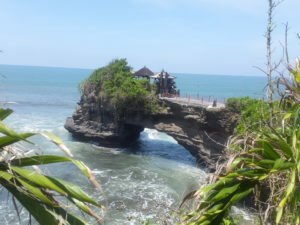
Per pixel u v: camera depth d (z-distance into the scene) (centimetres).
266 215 475
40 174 329
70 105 11662
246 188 487
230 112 4431
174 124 5769
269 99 586
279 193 475
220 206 482
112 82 6512
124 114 6238
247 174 482
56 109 10612
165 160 5406
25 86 18000
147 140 7031
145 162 5266
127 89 6122
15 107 10306
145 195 3459
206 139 4925
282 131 529
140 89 6097
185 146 5522
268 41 589
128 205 2975
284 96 580
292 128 527
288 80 572
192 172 4609
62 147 338
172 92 6838
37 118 8694
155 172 4628
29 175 325
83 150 6028
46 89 17050
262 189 521
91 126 6638
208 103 5391
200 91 18325
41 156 341
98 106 6569
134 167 4922
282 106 580
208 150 4872
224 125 4494
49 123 8150
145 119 6097
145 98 6028
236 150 538
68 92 16175
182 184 4003
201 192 485
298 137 494
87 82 6975
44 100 12612
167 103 5925
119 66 6775
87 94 6825
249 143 525
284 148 487
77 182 3334
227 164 494
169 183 4050
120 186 3884
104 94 6397
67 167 3738
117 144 6381
